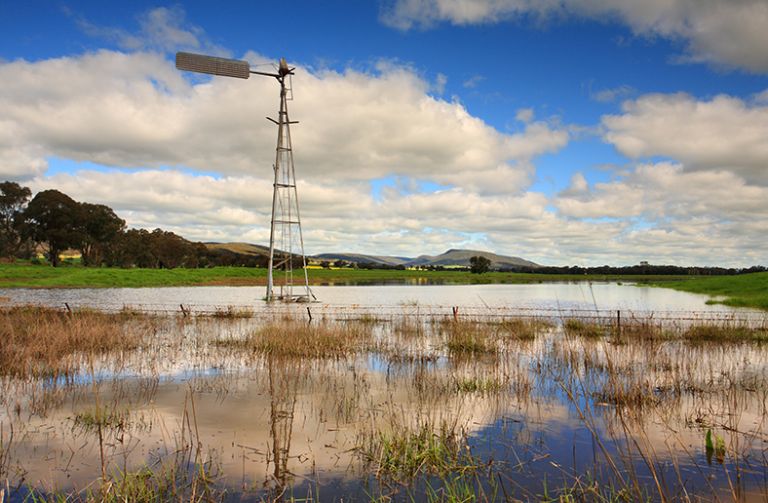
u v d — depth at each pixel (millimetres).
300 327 19609
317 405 10281
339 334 18547
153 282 79625
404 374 13367
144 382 12258
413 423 9039
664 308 38438
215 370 13719
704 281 79688
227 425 9008
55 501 6109
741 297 46375
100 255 108062
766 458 7449
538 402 10555
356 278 117562
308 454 7660
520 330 21000
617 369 13320
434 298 52625
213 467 7145
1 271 78625
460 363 14992
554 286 91500
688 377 12578
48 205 95250
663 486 6531
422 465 7223
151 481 6656
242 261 134750
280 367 14109
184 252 117812
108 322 22844
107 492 5957
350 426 8938
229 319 27125
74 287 69438
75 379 12570
